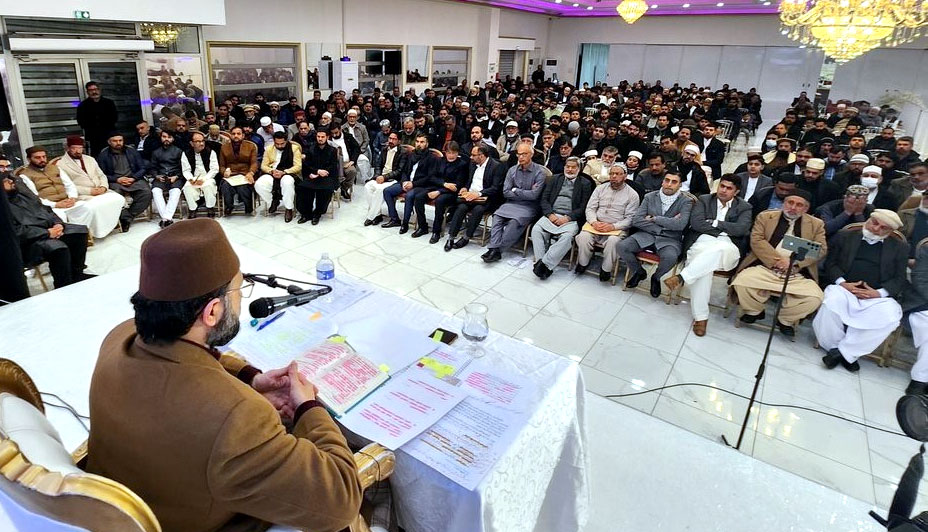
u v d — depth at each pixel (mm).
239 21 8148
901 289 3174
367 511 1263
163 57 6781
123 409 859
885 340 3152
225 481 826
